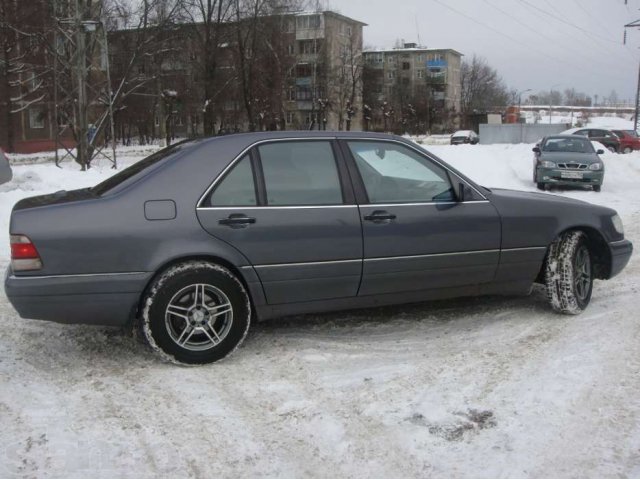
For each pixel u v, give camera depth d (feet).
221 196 13.71
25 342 15.21
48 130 143.33
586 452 10.21
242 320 13.92
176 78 159.43
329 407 11.82
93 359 14.19
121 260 13.00
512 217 16.10
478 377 13.12
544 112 394.52
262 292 14.08
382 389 12.59
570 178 51.19
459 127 362.74
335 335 15.76
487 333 15.83
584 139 56.80
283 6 145.07
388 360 14.12
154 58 110.83
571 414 11.48
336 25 249.34
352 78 255.50
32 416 11.38
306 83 234.38
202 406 11.85
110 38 96.02
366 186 14.96
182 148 14.58
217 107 160.35
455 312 17.60
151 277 13.26
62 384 12.82
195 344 13.69
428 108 316.60
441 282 15.62
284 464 9.91
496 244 15.94
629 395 12.22
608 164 68.69
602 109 406.62
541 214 16.48
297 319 16.99
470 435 10.75
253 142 14.28
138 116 192.13
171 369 13.58
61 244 12.75
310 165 14.62
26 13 102.47
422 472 9.67
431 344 15.11
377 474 9.62
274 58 157.89
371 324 16.61
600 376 13.09
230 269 13.89
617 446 10.38
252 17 141.59
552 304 16.98
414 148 15.78
